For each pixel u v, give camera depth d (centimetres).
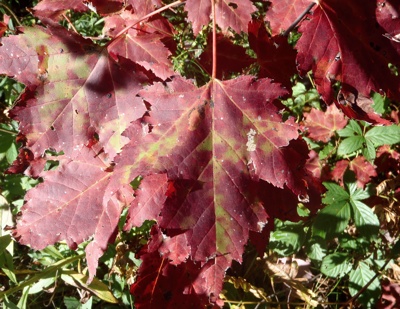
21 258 48
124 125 28
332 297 49
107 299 40
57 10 31
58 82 28
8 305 37
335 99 29
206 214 25
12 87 50
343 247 46
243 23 30
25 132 28
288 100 52
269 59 34
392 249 46
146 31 34
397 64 29
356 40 29
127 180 25
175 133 25
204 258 25
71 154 28
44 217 33
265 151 26
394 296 45
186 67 46
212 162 25
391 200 48
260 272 47
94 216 33
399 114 49
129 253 41
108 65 28
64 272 40
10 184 44
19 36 27
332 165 50
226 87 26
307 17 30
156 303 34
